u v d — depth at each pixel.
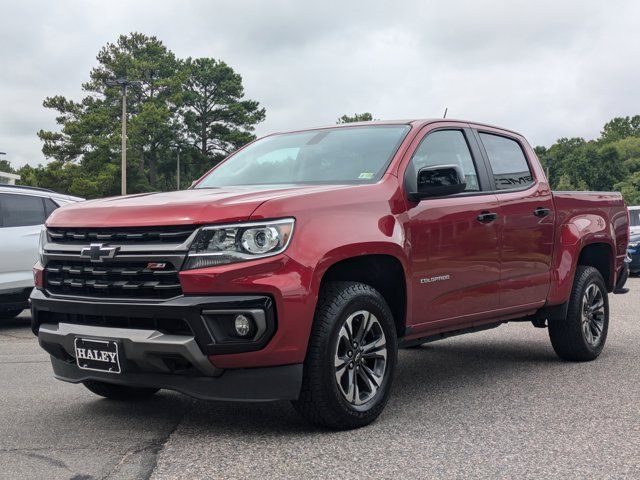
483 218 5.39
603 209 7.02
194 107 84.69
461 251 5.17
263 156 5.63
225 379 3.99
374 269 4.73
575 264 6.43
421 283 4.83
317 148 5.38
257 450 3.94
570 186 146.50
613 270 7.09
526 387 5.55
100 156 65.62
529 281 5.94
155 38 80.19
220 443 4.08
